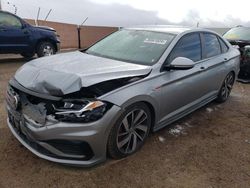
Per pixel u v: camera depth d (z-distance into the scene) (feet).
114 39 15.56
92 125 9.97
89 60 12.85
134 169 11.25
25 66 12.34
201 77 15.49
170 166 11.66
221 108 18.92
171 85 13.12
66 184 10.16
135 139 12.05
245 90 23.82
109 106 10.33
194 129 15.28
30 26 32.37
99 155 10.61
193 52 15.21
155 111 12.57
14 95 11.09
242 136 14.97
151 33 14.97
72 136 9.88
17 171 10.62
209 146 13.58
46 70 11.16
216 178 11.16
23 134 11.16
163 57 13.07
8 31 30.14
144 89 11.57
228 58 18.51
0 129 13.58
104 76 10.91
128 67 12.10
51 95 9.99
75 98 10.00
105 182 10.39
